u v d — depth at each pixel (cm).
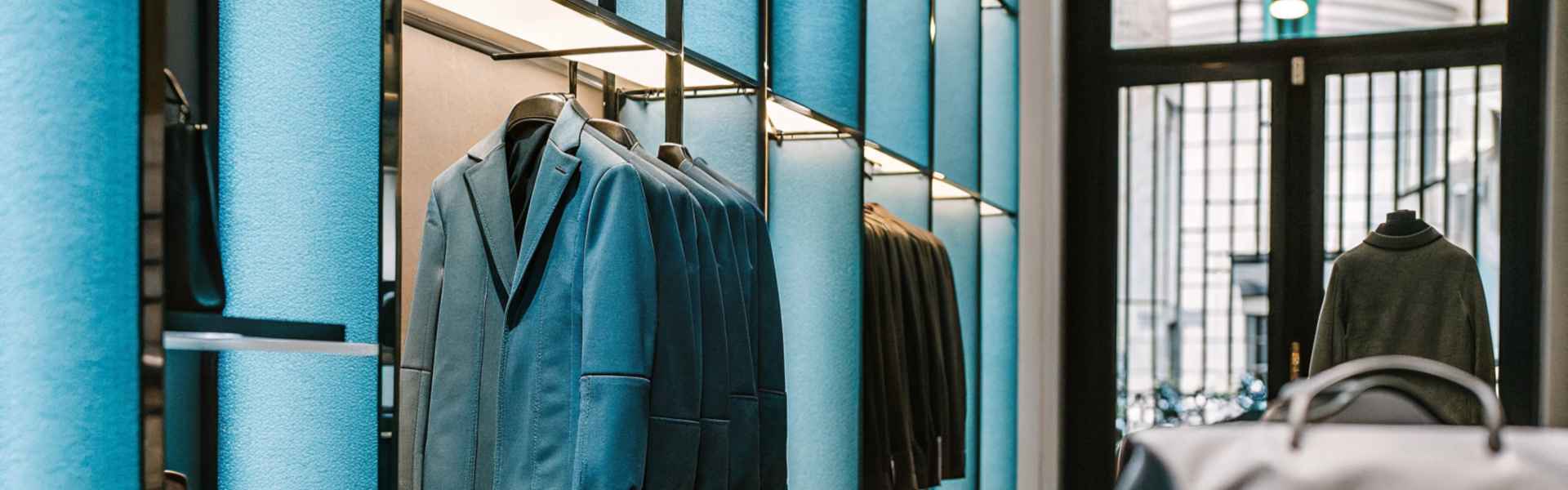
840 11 297
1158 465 110
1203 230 512
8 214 115
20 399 115
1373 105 492
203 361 143
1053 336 502
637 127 264
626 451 169
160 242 113
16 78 115
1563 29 447
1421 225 448
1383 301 448
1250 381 504
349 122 141
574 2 193
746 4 260
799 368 297
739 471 203
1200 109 513
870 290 307
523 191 201
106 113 114
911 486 317
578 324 180
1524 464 100
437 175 222
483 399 185
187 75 129
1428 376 438
